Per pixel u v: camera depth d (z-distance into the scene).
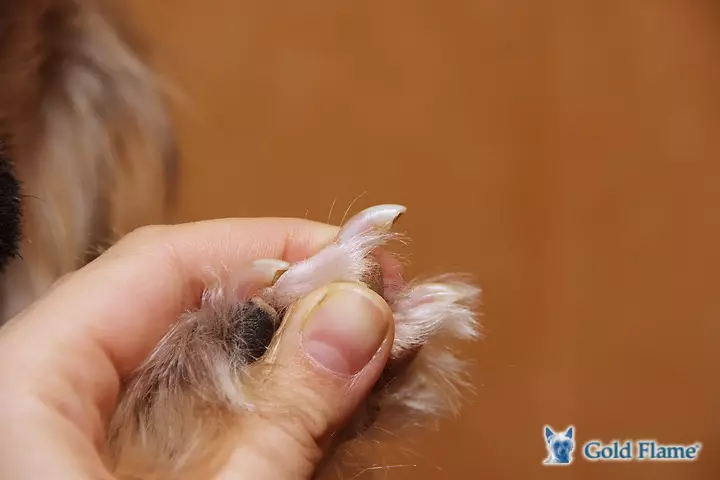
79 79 0.40
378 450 0.35
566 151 0.59
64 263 0.39
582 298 0.58
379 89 0.58
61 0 0.39
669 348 0.59
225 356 0.32
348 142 0.57
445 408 0.34
